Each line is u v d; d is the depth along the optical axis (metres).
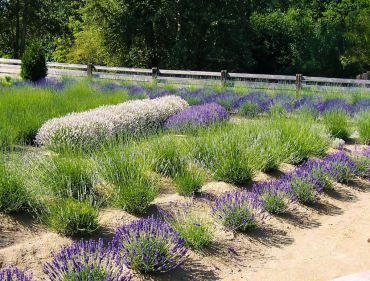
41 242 4.52
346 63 32.94
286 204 5.80
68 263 3.71
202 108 10.88
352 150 8.88
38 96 12.09
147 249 4.19
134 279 4.05
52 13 40.91
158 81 19.95
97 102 12.19
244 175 6.48
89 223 4.73
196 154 7.13
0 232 4.72
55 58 41.56
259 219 5.39
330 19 37.97
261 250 4.81
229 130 8.19
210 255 4.59
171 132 8.85
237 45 31.33
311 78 17.52
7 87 14.92
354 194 6.66
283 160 7.61
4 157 5.84
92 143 7.72
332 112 10.68
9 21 40.75
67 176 5.59
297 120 9.27
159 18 28.98
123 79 20.81
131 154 6.28
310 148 7.85
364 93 15.79
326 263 4.56
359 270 4.42
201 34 30.86
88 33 33.44
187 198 5.89
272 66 34.53
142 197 5.31
